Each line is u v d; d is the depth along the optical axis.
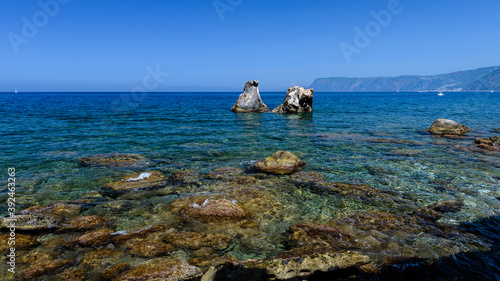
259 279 4.60
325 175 10.90
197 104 68.62
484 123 27.78
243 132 22.47
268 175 10.81
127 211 7.52
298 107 41.50
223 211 7.27
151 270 4.74
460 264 5.21
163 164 12.52
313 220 7.04
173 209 7.62
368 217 7.21
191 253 5.48
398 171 11.41
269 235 6.27
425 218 7.15
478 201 8.28
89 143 17.19
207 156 14.10
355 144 17.20
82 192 8.91
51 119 29.70
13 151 14.55
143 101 84.81
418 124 27.41
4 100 83.56
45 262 5.09
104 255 5.36
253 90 44.69
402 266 5.09
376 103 73.06
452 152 14.78
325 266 4.93
